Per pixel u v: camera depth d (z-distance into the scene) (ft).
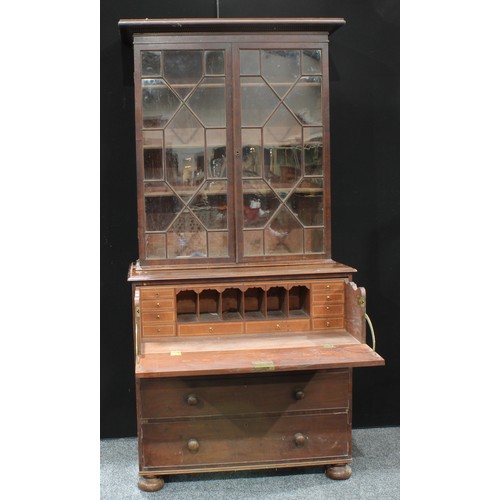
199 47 11.28
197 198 11.44
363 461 11.77
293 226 11.62
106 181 12.55
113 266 12.69
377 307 13.28
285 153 11.56
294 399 10.76
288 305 11.27
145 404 10.52
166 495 10.59
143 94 11.28
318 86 11.57
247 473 11.32
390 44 12.88
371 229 13.16
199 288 11.01
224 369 9.57
